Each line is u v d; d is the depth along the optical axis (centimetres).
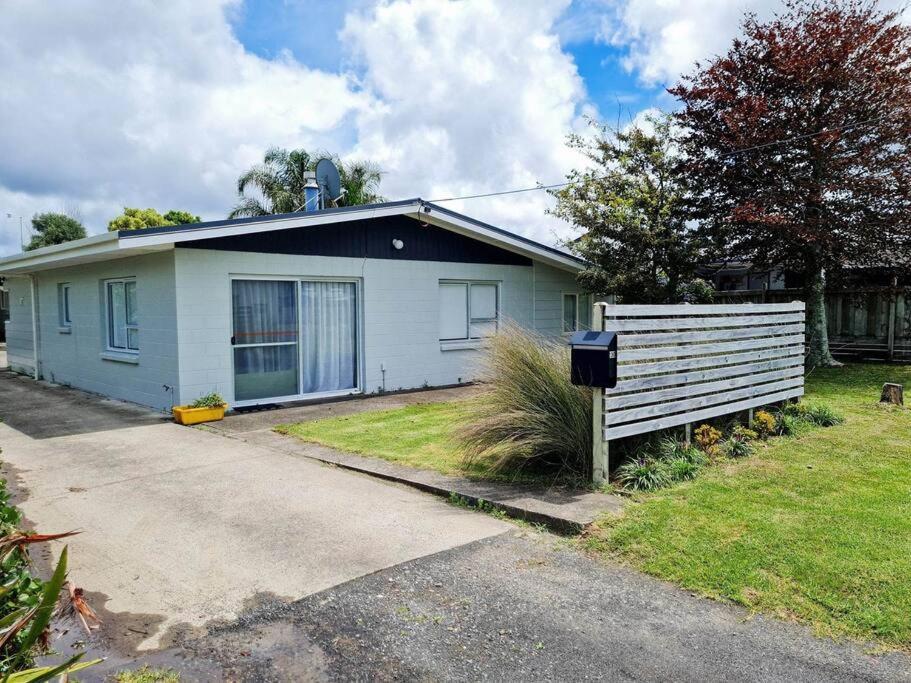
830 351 1516
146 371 952
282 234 955
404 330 1122
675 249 1261
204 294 883
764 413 720
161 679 271
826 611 319
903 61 1220
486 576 371
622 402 535
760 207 1234
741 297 1623
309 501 512
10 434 782
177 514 481
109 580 367
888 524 424
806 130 1234
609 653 290
